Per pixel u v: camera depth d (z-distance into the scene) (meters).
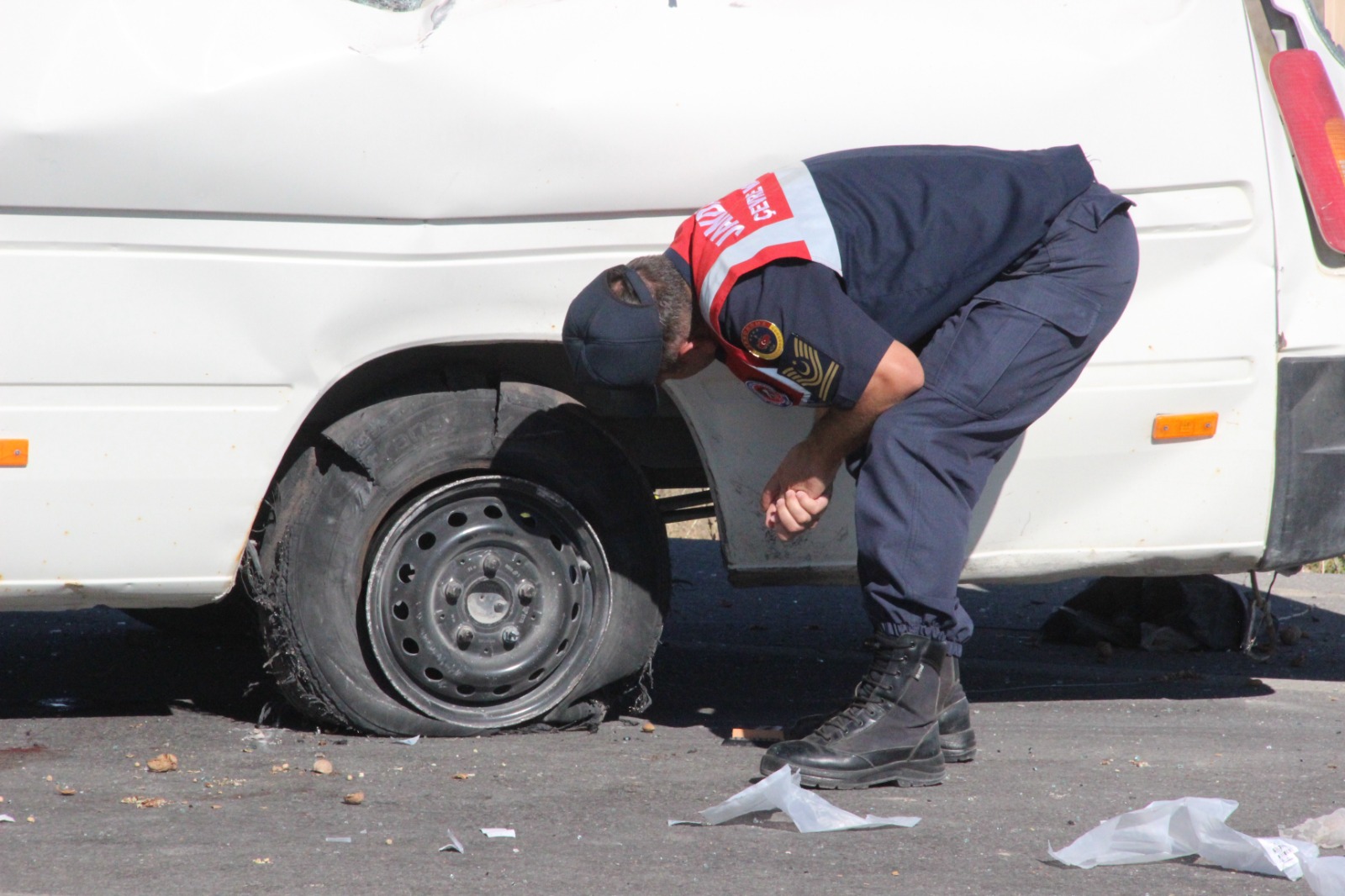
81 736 11.87
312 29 10.72
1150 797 10.38
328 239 10.70
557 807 9.92
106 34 10.31
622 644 11.95
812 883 8.43
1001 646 17.38
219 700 13.36
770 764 10.52
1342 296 11.95
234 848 8.91
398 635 11.54
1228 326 11.65
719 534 11.70
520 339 11.05
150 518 10.68
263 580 11.39
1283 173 11.73
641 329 10.07
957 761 11.31
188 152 10.33
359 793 10.06
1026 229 10.59
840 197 10.40
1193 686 14.88
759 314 9.96
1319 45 12.13
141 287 10.41
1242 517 11.92
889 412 10.52
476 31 10.90
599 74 10.95
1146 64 11.52
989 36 11.45
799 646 17.31
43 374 10.32
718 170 11.05
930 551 10.54
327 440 11.24
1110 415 11.64
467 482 11.53
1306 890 8.44
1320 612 19.56
